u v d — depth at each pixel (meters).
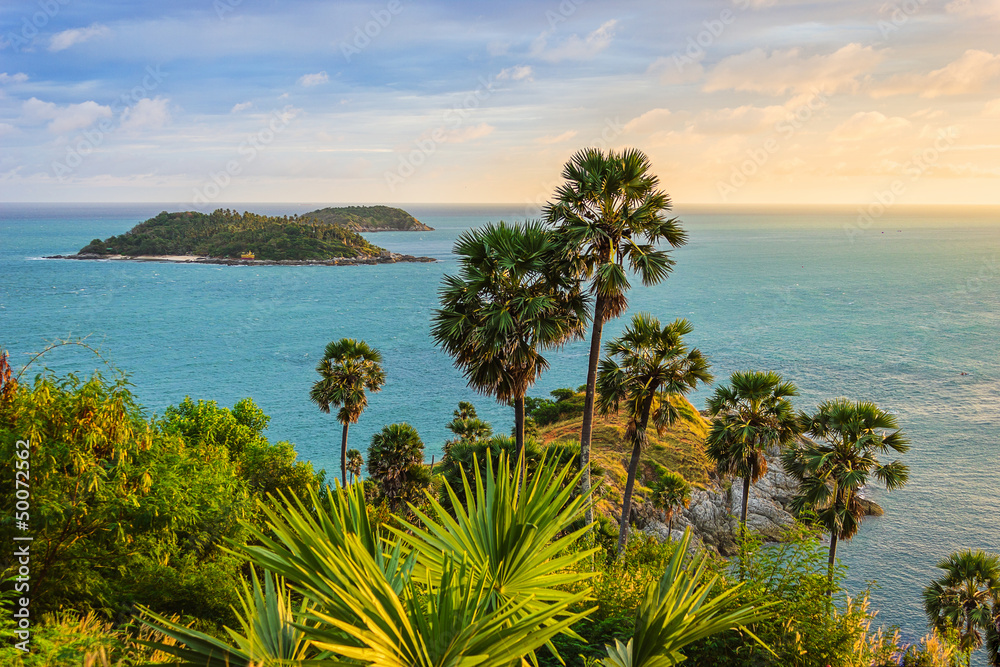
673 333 22.03
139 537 8.41
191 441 21.00
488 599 3.11
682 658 3.31
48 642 5.10
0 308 169.88
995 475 59.81
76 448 7.04
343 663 2.65
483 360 17.94
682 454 45.41
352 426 79.31
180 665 2.95
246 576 9.90
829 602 6.19
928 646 6.58
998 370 105.69
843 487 23.27
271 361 119.25
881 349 123.62
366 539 3.70
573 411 54.75
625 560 9.70
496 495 3.81
